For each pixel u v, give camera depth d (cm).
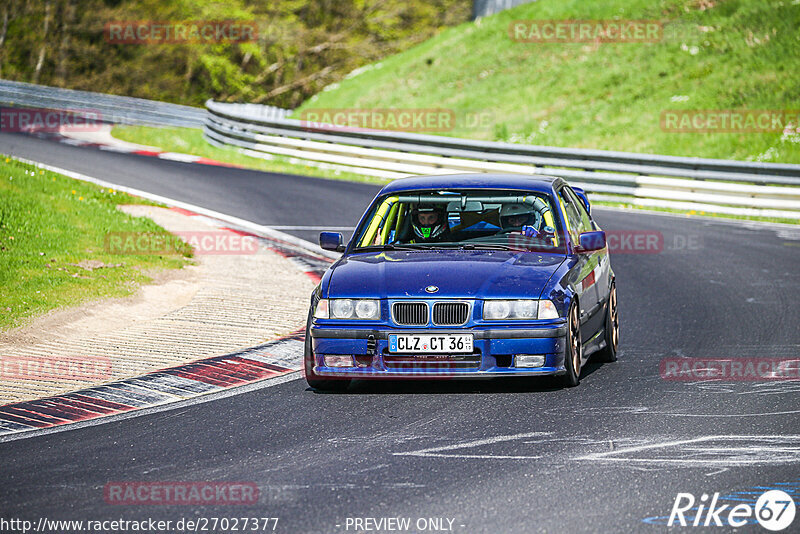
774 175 5734
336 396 2091
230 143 8175
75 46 15575
